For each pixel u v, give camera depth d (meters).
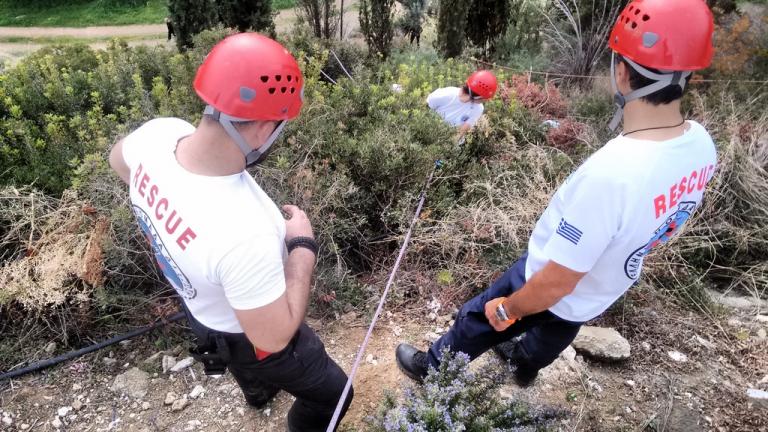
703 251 3.72
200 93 1.41
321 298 3.14
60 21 16.22
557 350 2.42
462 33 8.13
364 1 8.42
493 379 2.23
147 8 16.98
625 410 2.71
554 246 1.76
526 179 3.93
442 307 3.27
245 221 1.42
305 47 6.49
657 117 1.62
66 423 2.50
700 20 1.52
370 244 3.66
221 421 2.53
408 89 5.62
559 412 2.22
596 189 1.62
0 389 2.62
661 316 3.28
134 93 4.17
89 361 2.79
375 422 2.20
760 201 3.97
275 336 1.50
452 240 3.48
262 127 1.44
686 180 1.69
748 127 4.67
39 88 4.34
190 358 2.79
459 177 4.02
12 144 3.67
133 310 2.98
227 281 1.41
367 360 2.90
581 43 7.80
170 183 1.46
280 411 2.57
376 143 3.70
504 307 2.06
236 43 1.41
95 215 3.09
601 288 2.00
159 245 1.54
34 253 3.00
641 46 1.55
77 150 3.68
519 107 5.27
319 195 3.37
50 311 2.88
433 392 2.07
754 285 3.57
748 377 2.92
